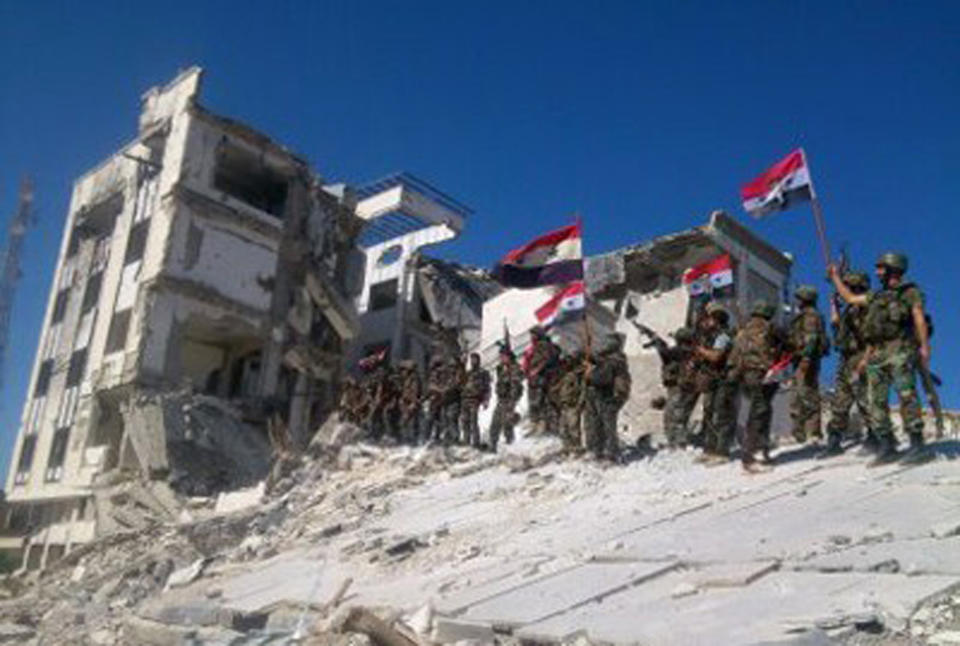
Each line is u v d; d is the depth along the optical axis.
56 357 36.78
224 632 8.48
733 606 5.50
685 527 8.14
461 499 13.59
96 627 11.32
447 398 19.98
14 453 36.94
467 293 42.97
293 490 18.81
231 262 33.00
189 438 27.38
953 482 7.47
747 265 27.23
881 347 8.91
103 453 31.05
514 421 18.72
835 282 9.68
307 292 35.81
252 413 31.45
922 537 6.12
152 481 26.53
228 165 35.00
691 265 27.56
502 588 7.48
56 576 19.59
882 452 8.80
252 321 33.06
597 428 13.53
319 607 8.62
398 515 13.73
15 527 36.06
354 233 39.59
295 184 35.69
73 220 39.53
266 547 14.40
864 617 4.65
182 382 30.83
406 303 42.41
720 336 11.56
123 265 34.00
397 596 8.28
